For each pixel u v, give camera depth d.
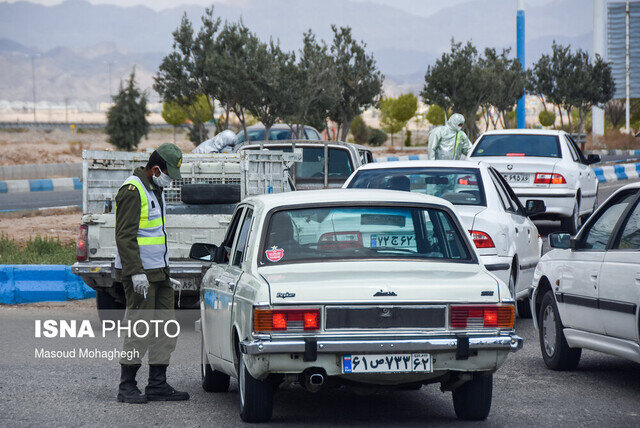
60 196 59.41
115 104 99.94
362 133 154.00
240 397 11.93
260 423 11.84
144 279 13.21
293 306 10.59
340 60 60.66
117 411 12.74
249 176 21.88
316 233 11.94
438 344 10.63
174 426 11.76
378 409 12.84
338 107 60.56
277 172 22.47
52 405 13.14
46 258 29.09
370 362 10.66
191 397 13.88
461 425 11.75
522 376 15.14
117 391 14.23
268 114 51.03
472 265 11.88
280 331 10.57
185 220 19.72
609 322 13.67
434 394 13.99
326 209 12.14
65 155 118.62
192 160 23.28
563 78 87.44
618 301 13.35
